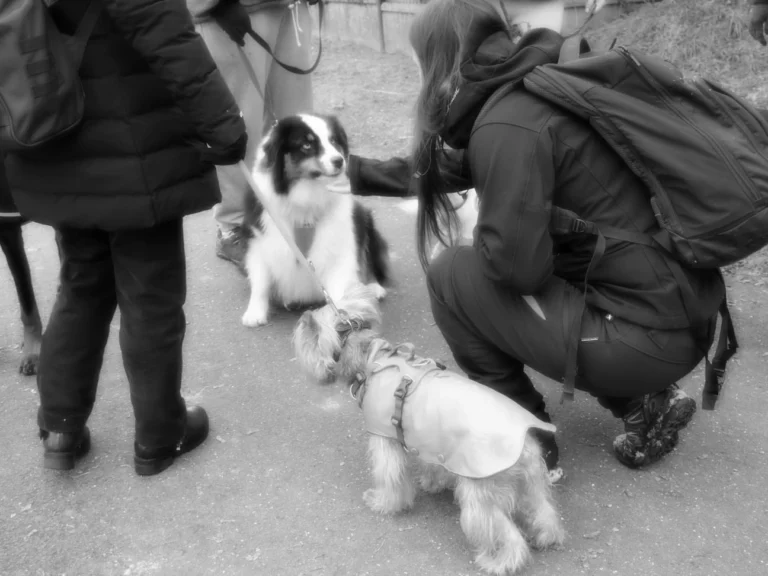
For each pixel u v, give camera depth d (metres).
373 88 7.51
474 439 2.22
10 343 3.94
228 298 4.31
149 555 2.53
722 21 6.04
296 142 3.77
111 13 2.16
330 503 2.72
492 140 2.23
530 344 2.48
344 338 2.60
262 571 2.44
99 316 2.75
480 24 2.32
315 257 3.95
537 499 2.35
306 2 4.56
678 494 2.63
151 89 2.37
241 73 4.26
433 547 2.49
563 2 2.47
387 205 5.45
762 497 2.60
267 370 3.59
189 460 2.98
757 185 2.13
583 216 2.35
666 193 2.22
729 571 2.31
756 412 3.04
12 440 3.17
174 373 2.79
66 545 2.59
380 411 2.45
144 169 2.38
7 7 2.18
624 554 2.39
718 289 2.38
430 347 3.69
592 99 2.19
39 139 2.21
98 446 3.09
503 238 2.25
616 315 2.37
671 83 2.24
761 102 5.06
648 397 2.65
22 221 3.32
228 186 4.52
